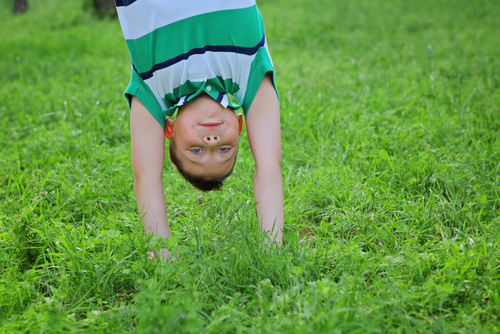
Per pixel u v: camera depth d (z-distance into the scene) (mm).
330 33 10203
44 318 2172
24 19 16031
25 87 6922
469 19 11070
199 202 3658
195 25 2350
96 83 6902
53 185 3764
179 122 2346
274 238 2572
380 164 3875
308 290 2312
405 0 14555
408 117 4941
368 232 3049
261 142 2557
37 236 2947
